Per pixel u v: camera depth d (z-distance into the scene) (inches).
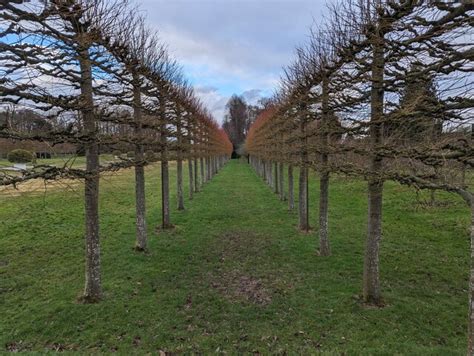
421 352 150.2
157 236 366.9
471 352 120.6
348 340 163.8
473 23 127.0
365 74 207.5
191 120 592.7
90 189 209.0
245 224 423.5
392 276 246.1
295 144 463.8
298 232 378.9
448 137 152.9
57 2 169.8
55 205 532.1
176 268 269.1
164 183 396.5
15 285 237.8
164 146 386.0
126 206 540.7
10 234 374.0
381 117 187.2
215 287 232.1
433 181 159.6
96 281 212.4
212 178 1032.2
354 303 202.8
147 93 320.8
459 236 338.3
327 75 281.0
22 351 156.6
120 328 179.0
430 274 249.1
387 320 182.5
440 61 143.9
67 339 170.6
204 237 363.3
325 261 281.1
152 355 154.2
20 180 170.2
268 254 303.9
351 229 384.8
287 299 211.3
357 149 208.7
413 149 162.7
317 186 742.5
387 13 174.9
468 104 134.0
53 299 214.2
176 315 192.4
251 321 184.9
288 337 168.1
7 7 148.5
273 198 629.0
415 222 398.9
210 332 174.2
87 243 210.7
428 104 155.8
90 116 202.7
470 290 121.7
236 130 2827.3
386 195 540.1
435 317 185.9
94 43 209.5
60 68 186.5
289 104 425.1
